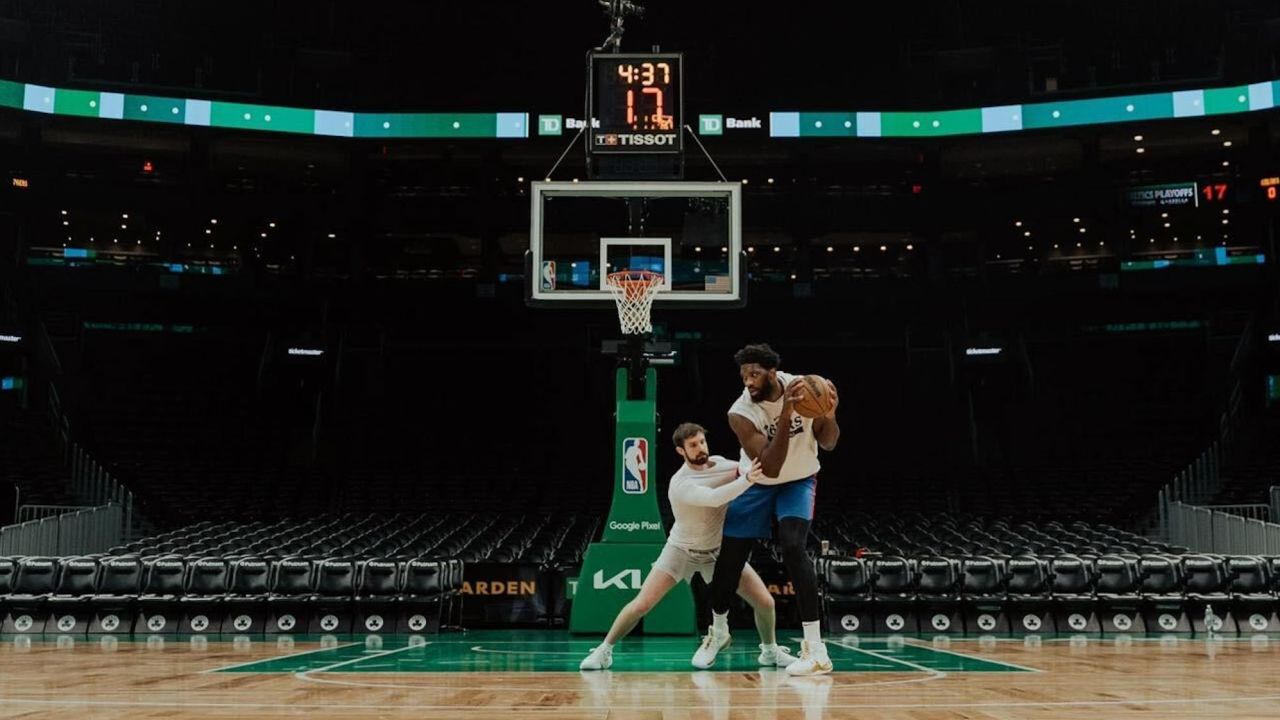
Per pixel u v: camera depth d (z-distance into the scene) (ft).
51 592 32.73
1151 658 21.61
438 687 14.87
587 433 94.48
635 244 29.91
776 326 97.30
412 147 91.71
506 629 34.81
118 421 86.33
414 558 42.22
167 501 72.59
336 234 95.81
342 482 80.59
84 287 86.12
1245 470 73.41
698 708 12.07
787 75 97.09
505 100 94.27
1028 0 93.04
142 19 90.99
